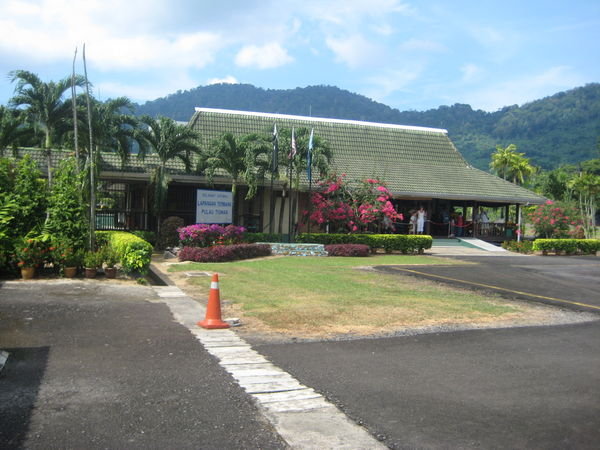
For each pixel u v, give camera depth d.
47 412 4.40
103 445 3.86
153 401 4.75
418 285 12.84
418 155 31.86
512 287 13.09
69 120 18.25
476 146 171.75
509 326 8.46
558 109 180.25
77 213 12.78
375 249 23.94
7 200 12.17
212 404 4.73
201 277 13.14
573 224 29.95
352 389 5.25
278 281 12.77
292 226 23.97
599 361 6.54
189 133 20.64
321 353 6.54
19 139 19.20
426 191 26.69
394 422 4.46
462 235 29.94
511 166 62.62
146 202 23.08
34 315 7.89
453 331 7.96
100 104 18.84
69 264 11.80
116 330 7.27
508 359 6.50
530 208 33.84
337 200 23.88
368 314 8.97
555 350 7.02
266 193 25.58
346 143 30.50
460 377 5.72
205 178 22.48
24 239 11.53
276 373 5.68
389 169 29.14
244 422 4.38
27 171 12.77
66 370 5.50
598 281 14.93
